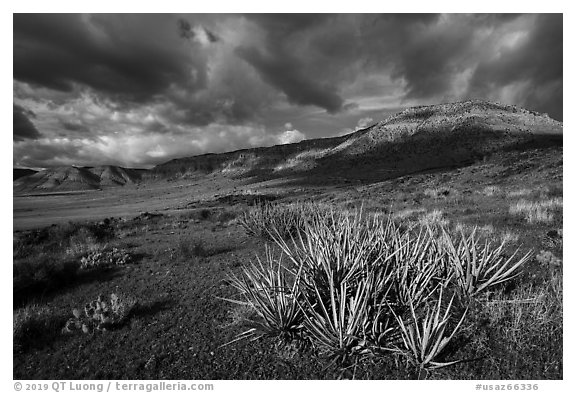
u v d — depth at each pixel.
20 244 12.12
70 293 6.66
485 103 142.38
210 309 5.45
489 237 7.65
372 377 3.66
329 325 3.91
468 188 20.28
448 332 4.00
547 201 11.23
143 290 6.52
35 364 4.33
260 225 10.24
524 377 3.50
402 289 4.41
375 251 5.07
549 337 3.94
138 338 4.76
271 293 4.62
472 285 4.64
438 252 5.20
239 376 3.85
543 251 6.25
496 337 3.96
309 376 3.76
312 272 4.59
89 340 4.78
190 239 11.33
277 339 4.37
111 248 10.63
